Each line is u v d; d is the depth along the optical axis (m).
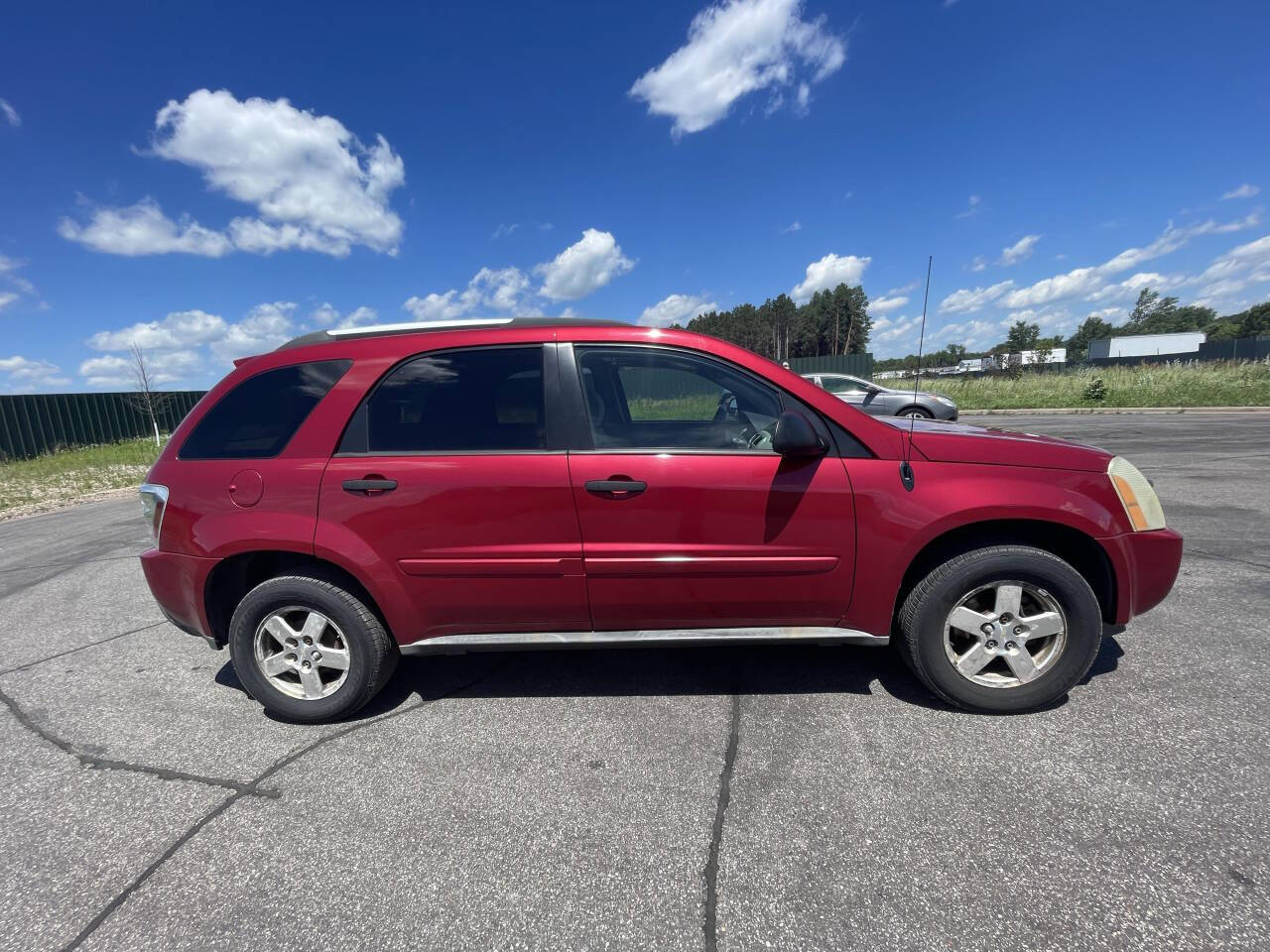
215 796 2.37
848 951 1.62
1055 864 1.86
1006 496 2.54
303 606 2.79
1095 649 2.58
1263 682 2.82
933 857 1.91
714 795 2.24
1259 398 16.61
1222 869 1.81
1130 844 1.92
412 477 2.64
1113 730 2.51
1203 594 3.83
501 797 2.29
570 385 2.71
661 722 2.74
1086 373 22.22
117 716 3.00
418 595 2.71
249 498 2.73
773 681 3.06
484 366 2.77
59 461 15.96
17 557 6.49
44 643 4.00
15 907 1.87
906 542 2.59
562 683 3.13
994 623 2.63
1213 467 7.96
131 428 20.44
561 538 2.63
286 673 2.92
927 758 2.40
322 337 2.98
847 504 2.59
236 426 2.84
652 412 2.78
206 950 1.70
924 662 2.67
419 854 2.03
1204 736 2.44
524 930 1.72
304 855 2.04
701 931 1.70
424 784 2.38
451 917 1.78
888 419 3.13
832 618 2.71
